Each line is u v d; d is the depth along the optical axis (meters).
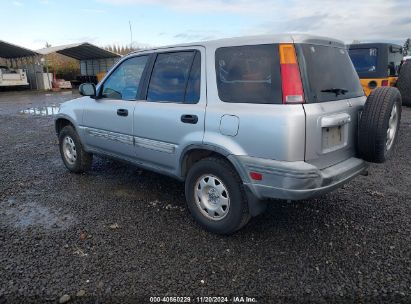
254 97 3.20
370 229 3.72
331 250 3.32
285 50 3.09
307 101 3.04
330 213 4.11
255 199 3.33
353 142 3.62
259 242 3.49
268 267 3.07
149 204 4.44
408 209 4.21
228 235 3.63
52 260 3.21
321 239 3.53
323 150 3.18
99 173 5.69
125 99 4.58
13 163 6.41
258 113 3.11
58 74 33.72
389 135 3.75
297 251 3.32
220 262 3.15
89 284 2.87
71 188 5.04
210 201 3.66
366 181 5.18
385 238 3.53
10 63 32.72
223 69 3.47
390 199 4.51
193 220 3.98
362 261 3.14
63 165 6.21
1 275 2.99
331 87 3.40
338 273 2.97
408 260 3.14
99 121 4.93
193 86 3.73
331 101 3.31
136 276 2.96
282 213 4.12
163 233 3.69
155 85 4.18
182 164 3.87
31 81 30.45
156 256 3.26
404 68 11.53
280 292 2.75
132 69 4.53
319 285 2.82
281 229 3.74
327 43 3.53
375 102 3.43
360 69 9.05
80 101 5.40
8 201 4.60
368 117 3.42
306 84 3.07
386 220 3.92
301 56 3.11
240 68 3.34
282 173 3.02
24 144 8.08
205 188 3.67
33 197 4.72
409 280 2.86
